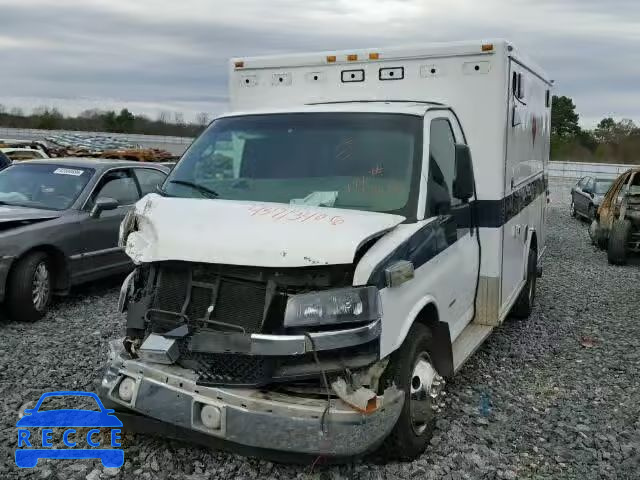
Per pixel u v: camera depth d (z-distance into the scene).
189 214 4.04
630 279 11.41
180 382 3.67
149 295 4.02
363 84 6.16
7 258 7.23
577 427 4.95
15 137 54.09
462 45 5.79
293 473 4.09
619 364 6.55
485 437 4.70
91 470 4.05
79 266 8.30
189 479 3.98
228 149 4.84
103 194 8.97
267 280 3.68
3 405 4.97
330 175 4.50
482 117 5.81
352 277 3.68
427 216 4.46
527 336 7.57
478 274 5.95
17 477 3.93
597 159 55.09
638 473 4.26
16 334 6.98
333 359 3.61
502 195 5.89
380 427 3.66
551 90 9.64
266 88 6.54
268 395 3.59
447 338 4.68
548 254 14.36
